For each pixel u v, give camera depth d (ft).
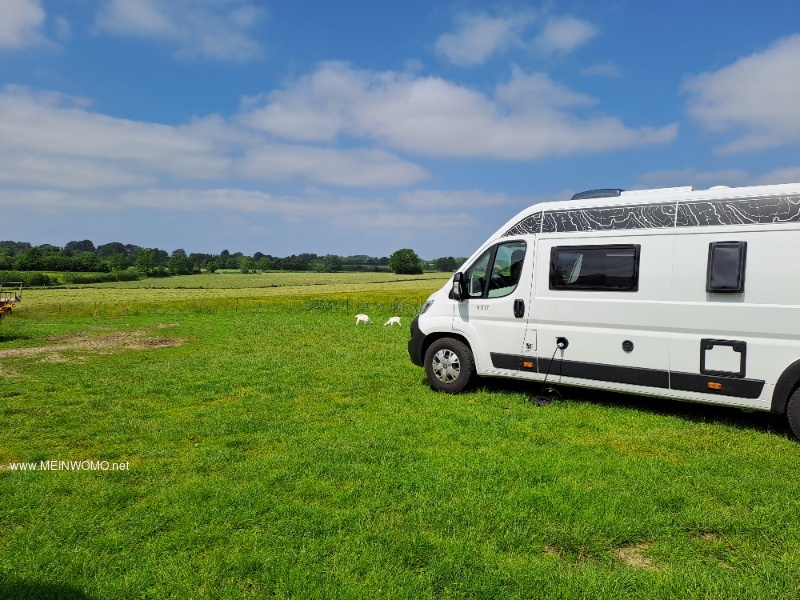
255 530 12.43
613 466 16.29
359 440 19.04
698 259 20.38
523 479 15.28
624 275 22.03
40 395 27.25
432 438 19.31
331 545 11.66
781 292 18.78
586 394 26.05
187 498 14.14
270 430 20.71
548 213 24.29
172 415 23.34
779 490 14.57
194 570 10.82
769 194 19.12
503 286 25.53
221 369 34.30
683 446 18.40
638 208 21.89
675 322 20.85
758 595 9.94
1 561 11.21
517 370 25.02
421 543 11.65
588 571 10.67
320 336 53.36
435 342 27.27
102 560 11.23
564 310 23.56
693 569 10.90
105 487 15.03
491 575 10.52
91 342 50.47
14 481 15.55
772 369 19.03
